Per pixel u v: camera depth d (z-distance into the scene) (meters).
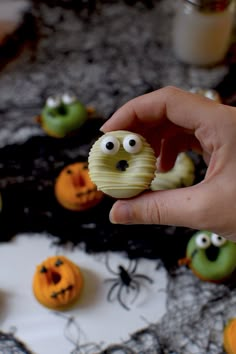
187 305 0.41
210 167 0.33
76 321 0.40
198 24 0.52
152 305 0.41
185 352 0.39
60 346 0.39
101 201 0.46
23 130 0.50
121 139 0.32
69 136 0.50
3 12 0.59
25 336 0.39
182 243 0.44
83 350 0.39
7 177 0.48
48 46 0.57
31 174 0.48
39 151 0.49
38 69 0.55
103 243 0.44
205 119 0.33
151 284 0.42
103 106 0.52
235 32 0.59
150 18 0.60
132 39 0.58
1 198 0.46
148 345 0.39
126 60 0.56
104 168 0.31
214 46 0.54
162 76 0.55
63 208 0.46
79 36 0.58
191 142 0.42
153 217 0.32
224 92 0.53
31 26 0.58
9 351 0.39
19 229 0.45
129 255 0.43
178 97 0.35
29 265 0.43
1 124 0.51
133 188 0.31
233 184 0.31
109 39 0.58
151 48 0.57
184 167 0.46
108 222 0.45
